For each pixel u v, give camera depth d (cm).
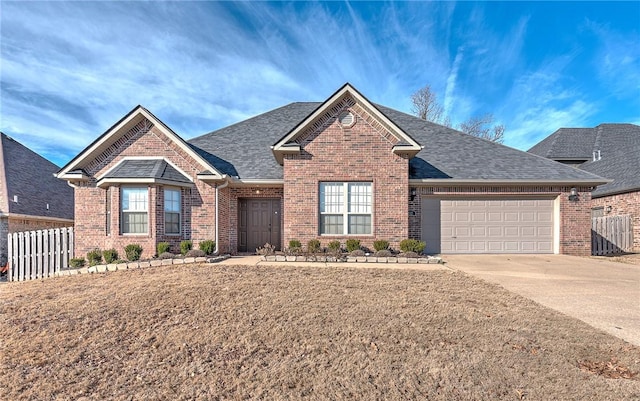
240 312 579
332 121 1277
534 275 923
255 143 1592
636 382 366
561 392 348
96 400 344
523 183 1341
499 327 521
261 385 367
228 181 1288
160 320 551
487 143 1603
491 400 337
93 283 815
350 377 380
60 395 353
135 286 754
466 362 410
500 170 1397
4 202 1464
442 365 404
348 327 518
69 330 520
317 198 1270
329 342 468
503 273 948
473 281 836
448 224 1377
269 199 1438
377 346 456
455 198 1378
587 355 430
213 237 1266
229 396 349
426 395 347
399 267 1004
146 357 434
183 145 1264
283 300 642
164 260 1042
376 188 1267
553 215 1380
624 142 2333
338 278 834
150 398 346
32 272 1242
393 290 728
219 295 670
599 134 2439
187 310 592
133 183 1172
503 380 371
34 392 358
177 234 1255
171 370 402
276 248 1427
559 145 2427
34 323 549
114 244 1173
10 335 504
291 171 1274
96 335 500
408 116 1808
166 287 732
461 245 1375
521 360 414
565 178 1347
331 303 627
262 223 1438
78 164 1241
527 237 1377
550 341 470
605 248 1506
